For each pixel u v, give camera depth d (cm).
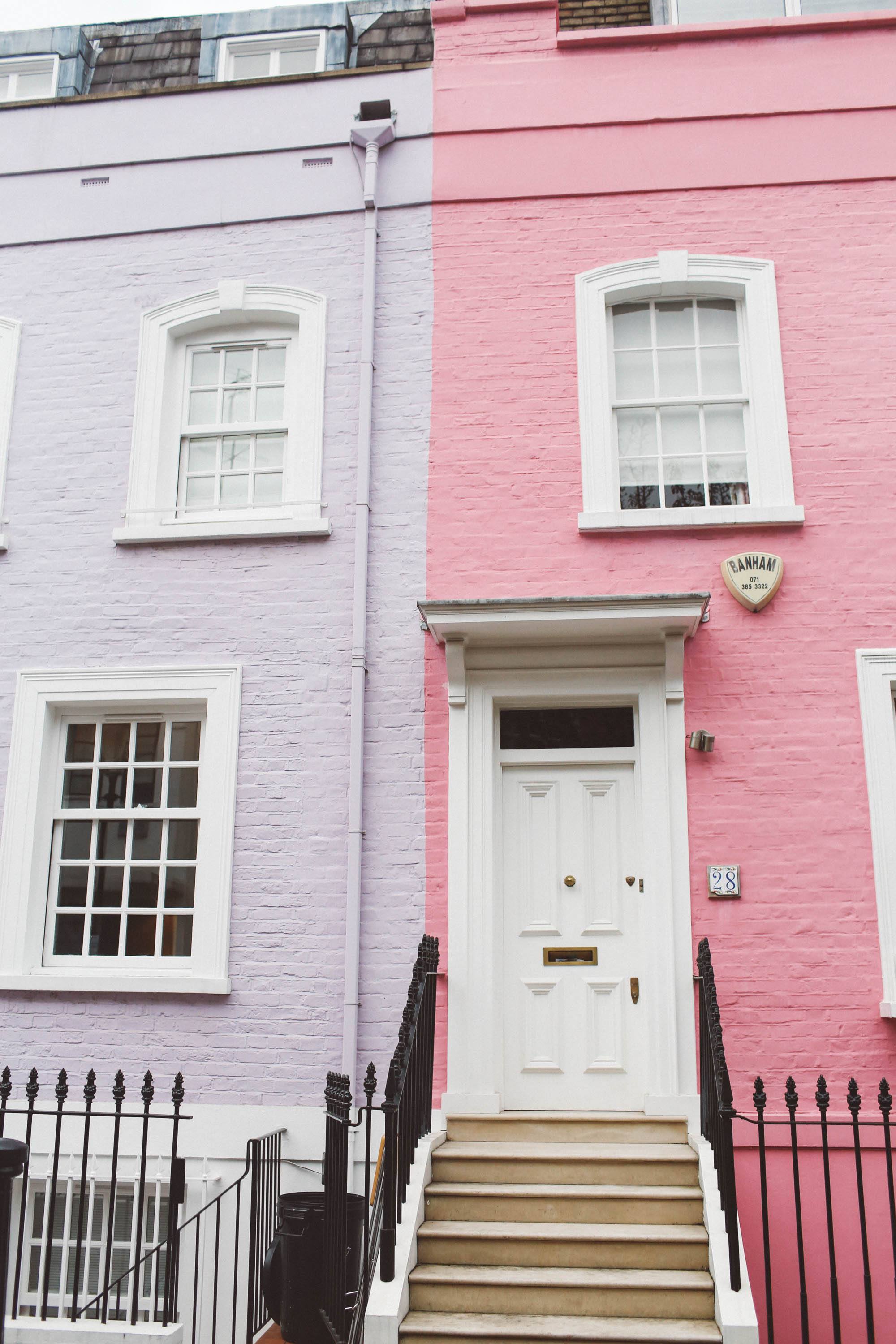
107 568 757
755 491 730
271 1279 572
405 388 764
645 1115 634
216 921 687
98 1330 539
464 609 660
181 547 754
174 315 802
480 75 817
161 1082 668
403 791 697
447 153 805
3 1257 407
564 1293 518
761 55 794
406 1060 544
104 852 731
